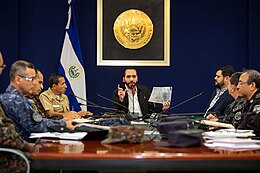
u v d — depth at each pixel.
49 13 5.99
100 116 4.20
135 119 4.02
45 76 6.00
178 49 6.01
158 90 4.36
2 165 2.16
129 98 5.12
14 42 5.81
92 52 6.02
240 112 3.44
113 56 6.02
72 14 5.89
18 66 2.78
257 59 5.89
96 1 6.00
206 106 6.02
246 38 6.01
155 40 6.02
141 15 6.02
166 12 6.00
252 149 1.92
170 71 6.02
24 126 2.63
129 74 5.14
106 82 6.02
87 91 6.01
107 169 1.78
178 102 6.01
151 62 6.02
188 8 6.00
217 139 2.17
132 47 6.02
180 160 1.75
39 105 4.35
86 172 2.36
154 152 1.84
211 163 1.75
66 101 5.11
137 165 1.76
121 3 6.02
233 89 4.04
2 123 2.15
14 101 2.64
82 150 1.93
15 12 5.82
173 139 2.00
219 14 6.00
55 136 2.44
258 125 2.84
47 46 6.00
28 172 2.05
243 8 6.01
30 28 5.97
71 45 5.85
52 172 2.37
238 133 2.42
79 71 5.82
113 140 2.15
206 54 6.01
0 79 5.77
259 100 3.15
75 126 2.79
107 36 6.02
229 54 6.01
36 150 1.95
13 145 2.10
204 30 6.01
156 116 3.86
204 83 6.01
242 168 1.76
